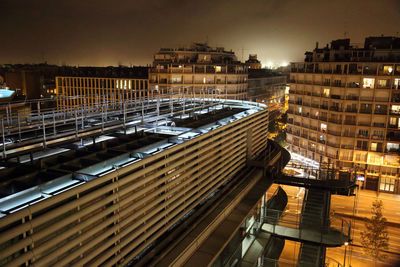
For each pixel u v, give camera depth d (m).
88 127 20.77
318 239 24.12
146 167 14.04
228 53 99.81
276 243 28.58
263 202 26.92
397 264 38.75
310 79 72.19
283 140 85.25
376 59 62.88
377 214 40.56
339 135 65.06
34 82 138.50
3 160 14.12
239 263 22.25
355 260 39.44
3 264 8.83
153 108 30.05
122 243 12.82
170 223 16.12
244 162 27.36
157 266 13.95
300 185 30.11
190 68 82.19
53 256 10.09
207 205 19.84
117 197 12.49
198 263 15.31
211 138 19.91
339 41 70.69
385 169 62.00
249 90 102.12
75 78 112.31
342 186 29.56
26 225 9.25
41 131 19.86
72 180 12.14
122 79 101.94
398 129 60.34
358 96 62.72
